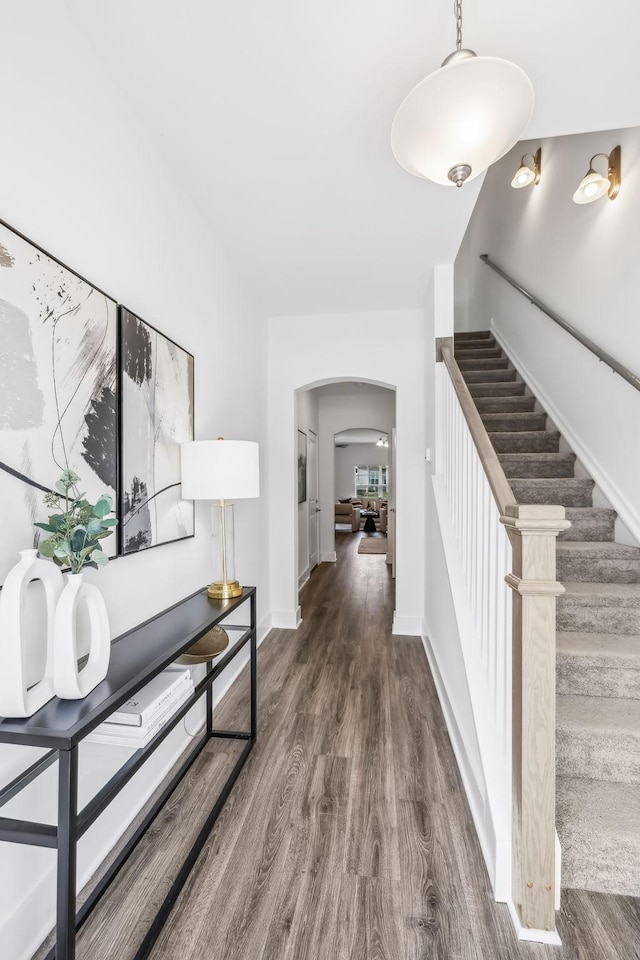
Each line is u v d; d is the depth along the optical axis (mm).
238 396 2994
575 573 2287
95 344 1386
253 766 1965
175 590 1979
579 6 1290
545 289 3461
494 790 1439
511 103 1099
